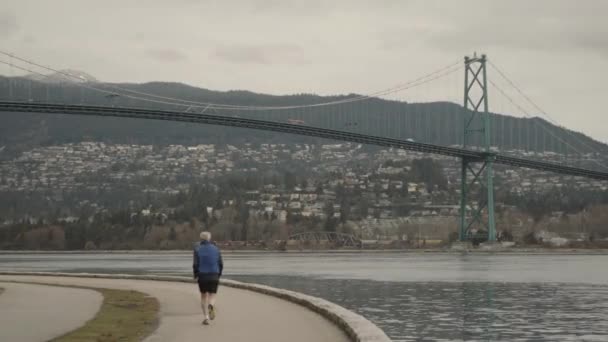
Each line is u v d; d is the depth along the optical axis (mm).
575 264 139250
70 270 119688
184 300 36562
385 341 21203
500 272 106562
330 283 81000
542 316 47469
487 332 40219
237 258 198000
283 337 24000
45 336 24562
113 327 26688
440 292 67438
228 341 23203
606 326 42844
